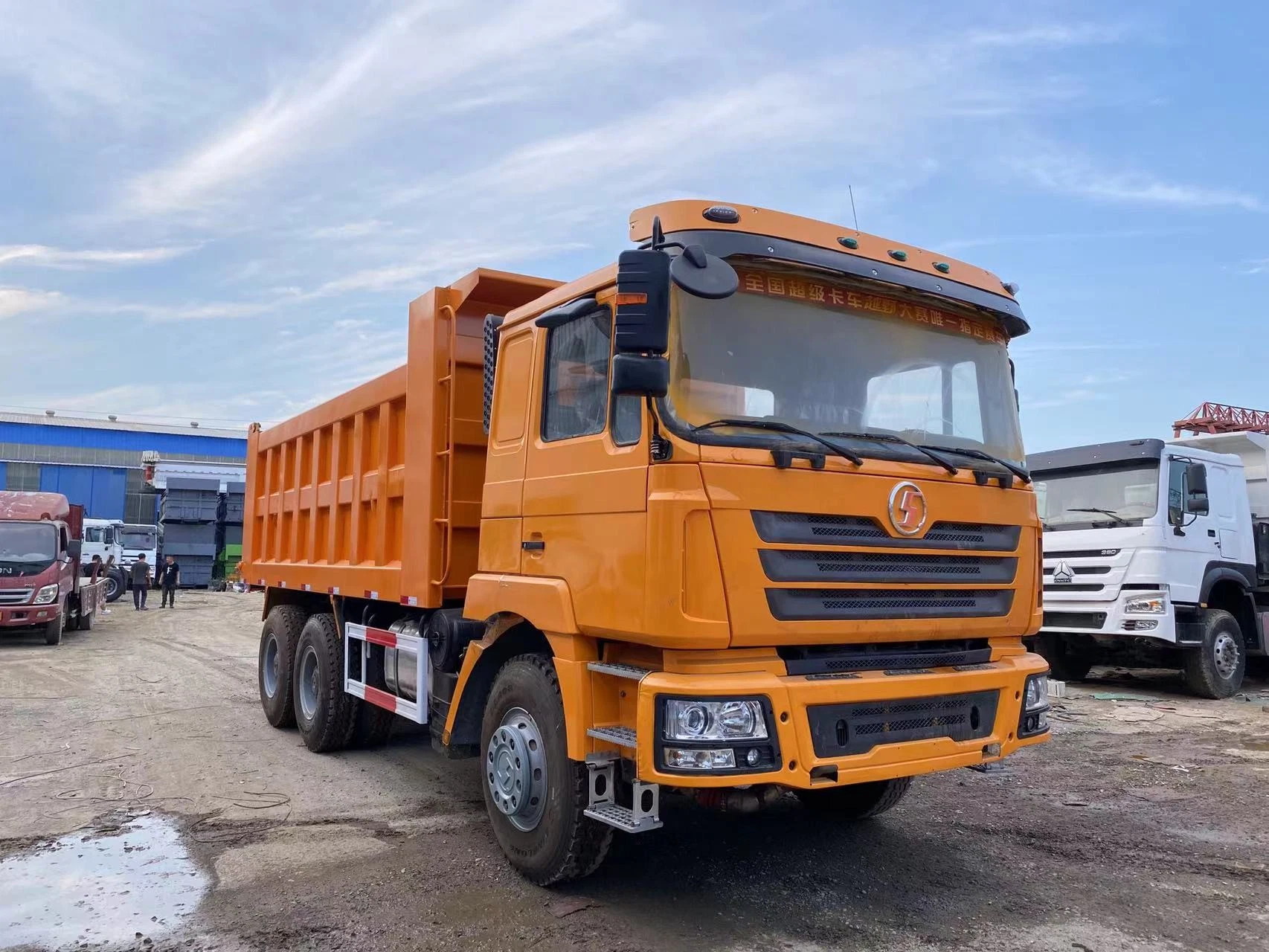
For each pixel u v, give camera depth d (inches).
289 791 262.1
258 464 399.2
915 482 174.4
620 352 153.6
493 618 203.3
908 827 232.4
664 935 164.6
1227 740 342.3
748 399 166.1
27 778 275.0
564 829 176.1
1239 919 174.7
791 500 159.9
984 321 207.0
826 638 162.9
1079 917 174.9
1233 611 478.3
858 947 160.2
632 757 164.4
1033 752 320.8
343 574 295.9
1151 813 247.3
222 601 1205.1
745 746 148.3
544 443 191.0
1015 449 205.9
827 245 177.8
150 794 257.6
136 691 444.8
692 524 153.6
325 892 185.3
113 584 1134.4
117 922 171.2
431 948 159.3
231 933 165.9
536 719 185.8
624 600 160.9
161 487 1430.9
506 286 240.5
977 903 181.5
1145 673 537.3
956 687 174.4
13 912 175.6
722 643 152.9
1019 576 193.6
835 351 179.0
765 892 185.8
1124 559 436.1
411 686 247.3
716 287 156.2
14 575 650.2
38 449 1975.9
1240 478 482.0
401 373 262.1
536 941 162.1
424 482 239.6
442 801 252.8
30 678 490.6
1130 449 441.4
